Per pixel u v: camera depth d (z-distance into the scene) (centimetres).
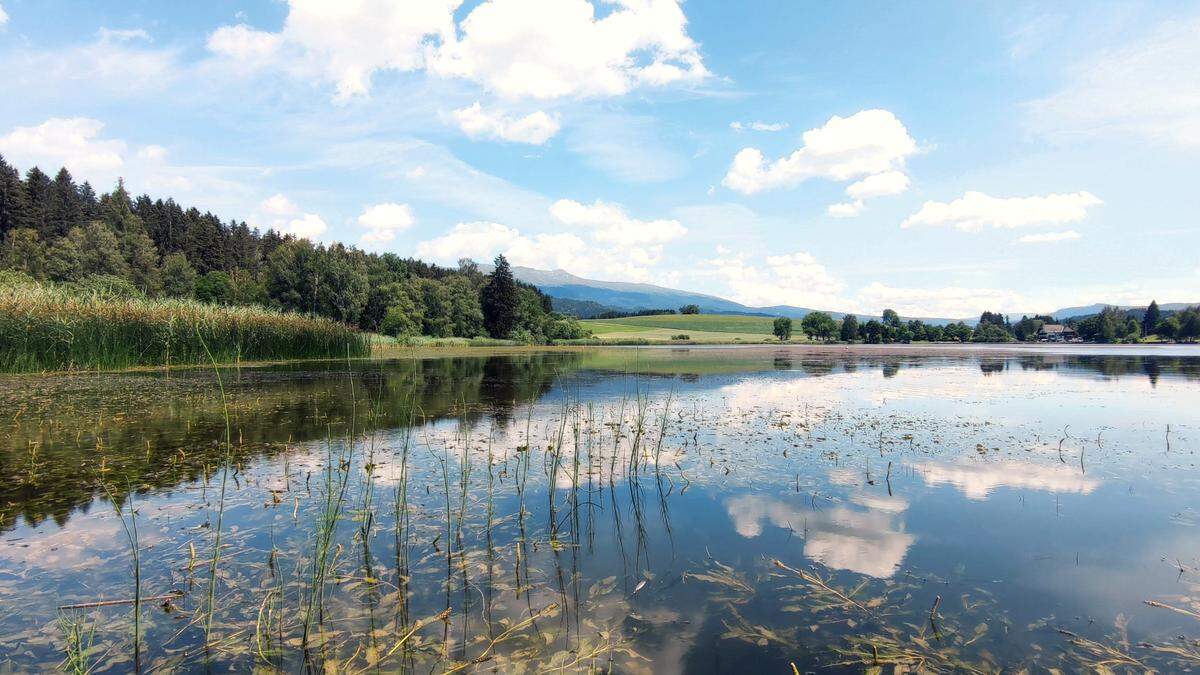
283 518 631
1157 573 507
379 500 708
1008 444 1046
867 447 1021
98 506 657
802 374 2689
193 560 512
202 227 12094
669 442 1068
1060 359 4275
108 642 392
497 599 460
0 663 365
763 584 486
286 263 7100
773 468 873
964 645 394
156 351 2400
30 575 486
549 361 3653
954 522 635
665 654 382
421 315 8031
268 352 2994
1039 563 527
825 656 380
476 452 963
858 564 526
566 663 371
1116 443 1053
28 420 1159
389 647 391
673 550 559
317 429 1116
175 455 891
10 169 10881
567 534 603
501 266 9231
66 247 7269
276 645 392
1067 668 369
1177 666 371
